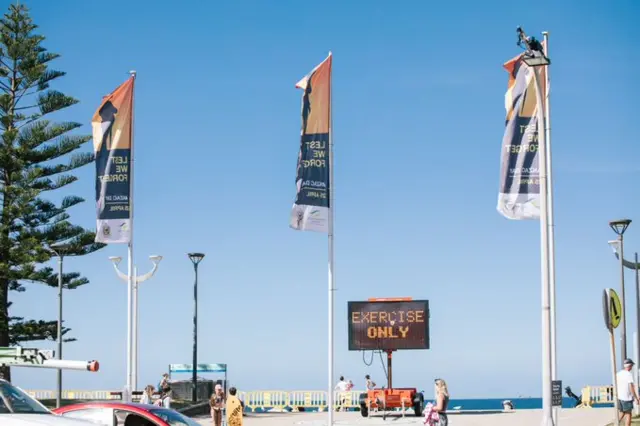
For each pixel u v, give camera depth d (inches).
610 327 866.1
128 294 1417.3
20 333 2022.6
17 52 2048.5
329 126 1178.0
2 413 556.1
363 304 1492.4
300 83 1182.3
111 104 1347.2
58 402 1486.2
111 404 764.0
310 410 1935.3
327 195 1172.5
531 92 1058.7
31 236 2026.3
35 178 2012.8
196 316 1780.3
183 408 1640.0
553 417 930.1
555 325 1072.8
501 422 1330.0
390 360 1482.5
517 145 1056.2
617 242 1234.6
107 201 1336.1
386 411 1621.6
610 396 1792.6
